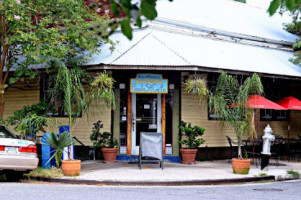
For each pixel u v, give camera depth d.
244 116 12.27
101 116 14.73
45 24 12.48
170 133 14.64
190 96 14.80
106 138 14.16
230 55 16.00
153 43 14.55
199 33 16.73
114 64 13.34
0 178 10.92
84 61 13.63
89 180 10.35
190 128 13.77
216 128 15.52
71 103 12.15
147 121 14.73
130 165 13.41
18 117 13.16
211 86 15.25
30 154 10.09
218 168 13.05
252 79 12.09
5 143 9.80
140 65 13.39
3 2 11.64
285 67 17.17
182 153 13.98
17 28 12.00
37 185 9.76
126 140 14.64
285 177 12.03
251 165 14.16
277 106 13.67
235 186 10.48
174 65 13.46
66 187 9.54
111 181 10.34
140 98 14.76
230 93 12.34
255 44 18.55
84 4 13.66
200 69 13.56
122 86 14.52
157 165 13.46
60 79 12.05
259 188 10.08
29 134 13.18
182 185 10.49
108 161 13.95
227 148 15.91
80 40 13.31
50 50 12.10
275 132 17.73
